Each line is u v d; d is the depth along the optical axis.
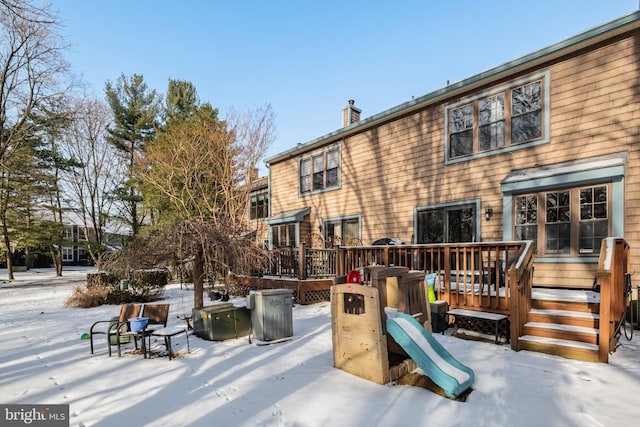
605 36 6.98
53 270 31.03
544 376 3.94
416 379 3.90
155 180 18.47
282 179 16.08
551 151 7.75
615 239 4.90
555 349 4.65
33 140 20.28
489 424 2.91
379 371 3.82
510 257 8.13
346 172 12.83
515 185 7.82
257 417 3.08
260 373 4.21
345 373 4.16
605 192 6.84
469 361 4.47
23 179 20.30
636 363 4.34
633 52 6.75
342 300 4.31
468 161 9.23
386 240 10.23
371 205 11.84
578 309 5.24
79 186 22.36
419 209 10.35
